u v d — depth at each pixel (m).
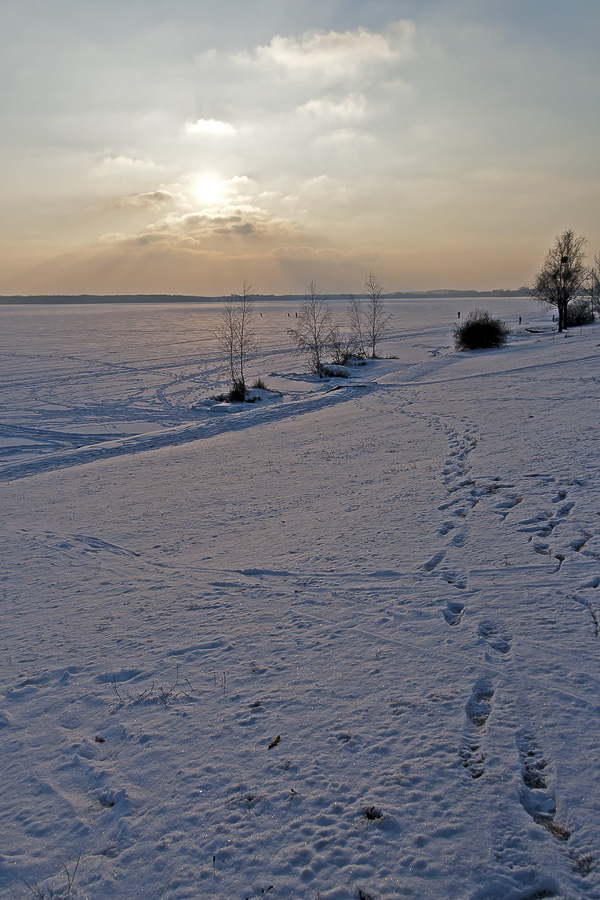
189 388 35.69
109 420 27.06
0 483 15.73
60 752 4.24
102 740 4.33
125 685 5.09
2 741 4.48
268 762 3.80
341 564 7.34
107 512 11.54
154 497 12.38
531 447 12.03
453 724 3.99
